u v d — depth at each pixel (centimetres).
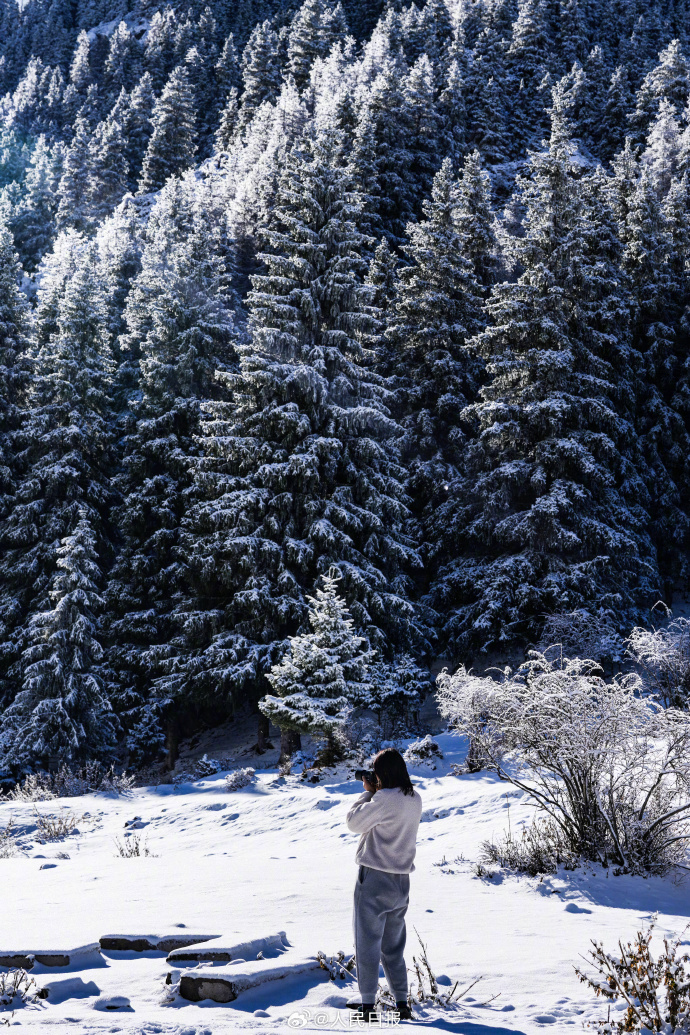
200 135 13600
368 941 432
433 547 3347
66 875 1127
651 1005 421
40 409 3575
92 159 10012
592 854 918
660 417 3878
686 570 3753
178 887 928
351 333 3150
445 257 3722
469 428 3603
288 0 17388
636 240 4278
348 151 6619
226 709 3294
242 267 6550
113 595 3222
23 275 7306
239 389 3064
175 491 3278
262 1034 376
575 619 2641
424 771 1777
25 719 2859
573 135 9506
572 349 3297
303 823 1461
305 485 2877
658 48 11494
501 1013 434
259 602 2733
